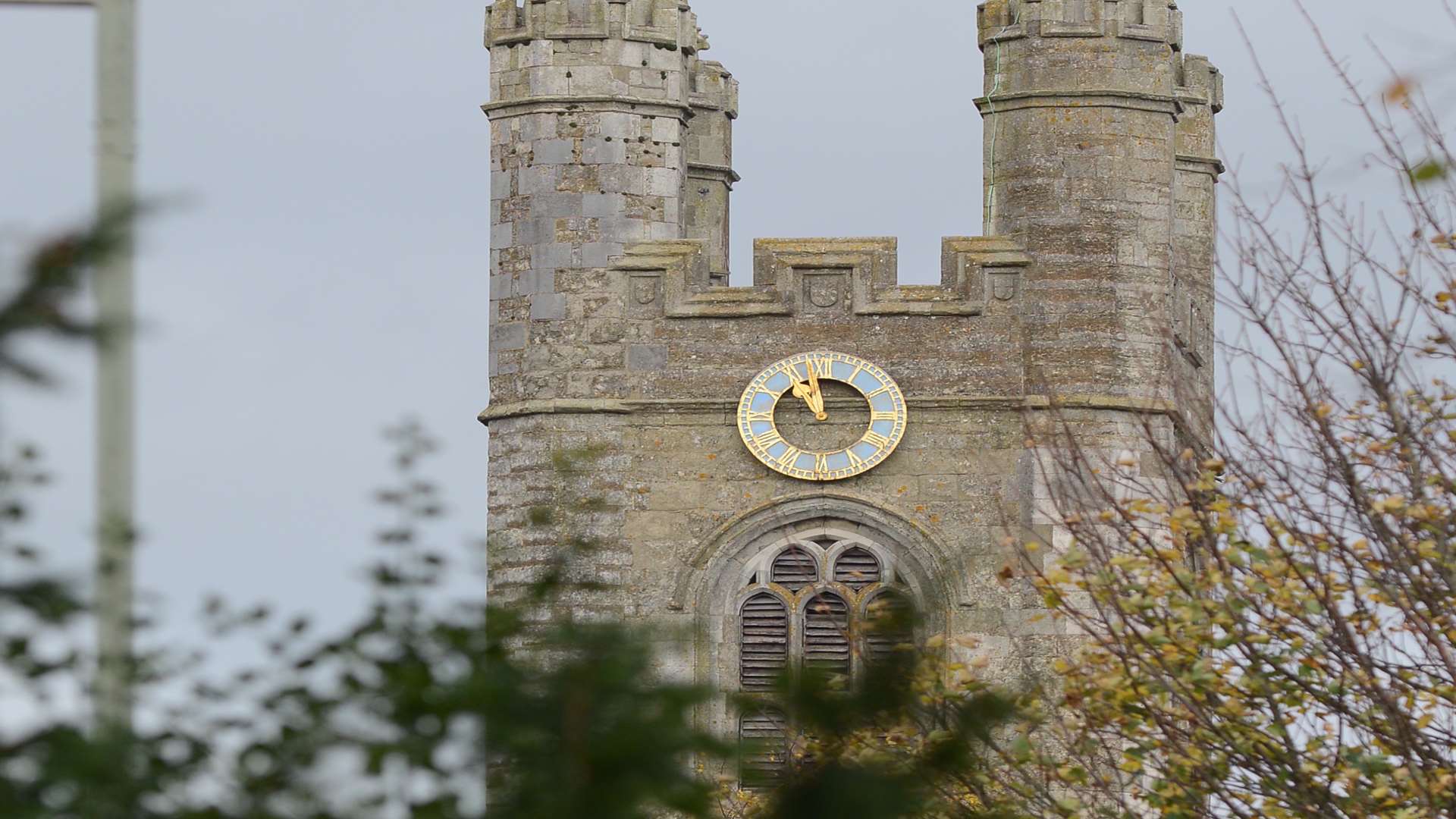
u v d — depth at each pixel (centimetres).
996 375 11850
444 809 3228
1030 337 11869
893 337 11912
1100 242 11931
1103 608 7481
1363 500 6500
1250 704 6594
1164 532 10769
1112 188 11969
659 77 12200
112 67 4159
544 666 3042
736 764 2986
